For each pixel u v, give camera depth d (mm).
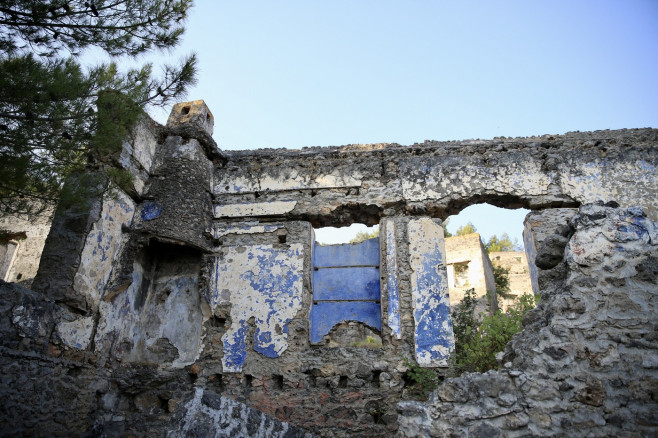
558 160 10570
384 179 10844
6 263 13781
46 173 6371
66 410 7930
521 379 4730
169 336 10117
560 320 4875
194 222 10414
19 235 14172
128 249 9773
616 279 4859
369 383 8984
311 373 9219
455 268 22203
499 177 10516
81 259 8500
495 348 8805
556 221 10000
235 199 11117
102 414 8742
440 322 9289
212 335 9852
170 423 4809
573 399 4562
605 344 4668
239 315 9922
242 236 10711
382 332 9461
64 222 8711
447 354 8984
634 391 4449
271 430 5785
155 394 9414
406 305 9570
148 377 9352
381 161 11070
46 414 7527
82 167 6910
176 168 10656
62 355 7996
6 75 5867
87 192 7020
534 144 10898
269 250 10469
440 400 4832
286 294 9969
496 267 25031
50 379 7680
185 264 10742
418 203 10469
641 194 10070
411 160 10953
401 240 10195
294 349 9438
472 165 10703
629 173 10305
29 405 7238
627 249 4941
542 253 5621
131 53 6980
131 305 9898
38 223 14133
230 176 11359
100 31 6723
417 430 4750
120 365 9375
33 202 7023
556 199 10188
